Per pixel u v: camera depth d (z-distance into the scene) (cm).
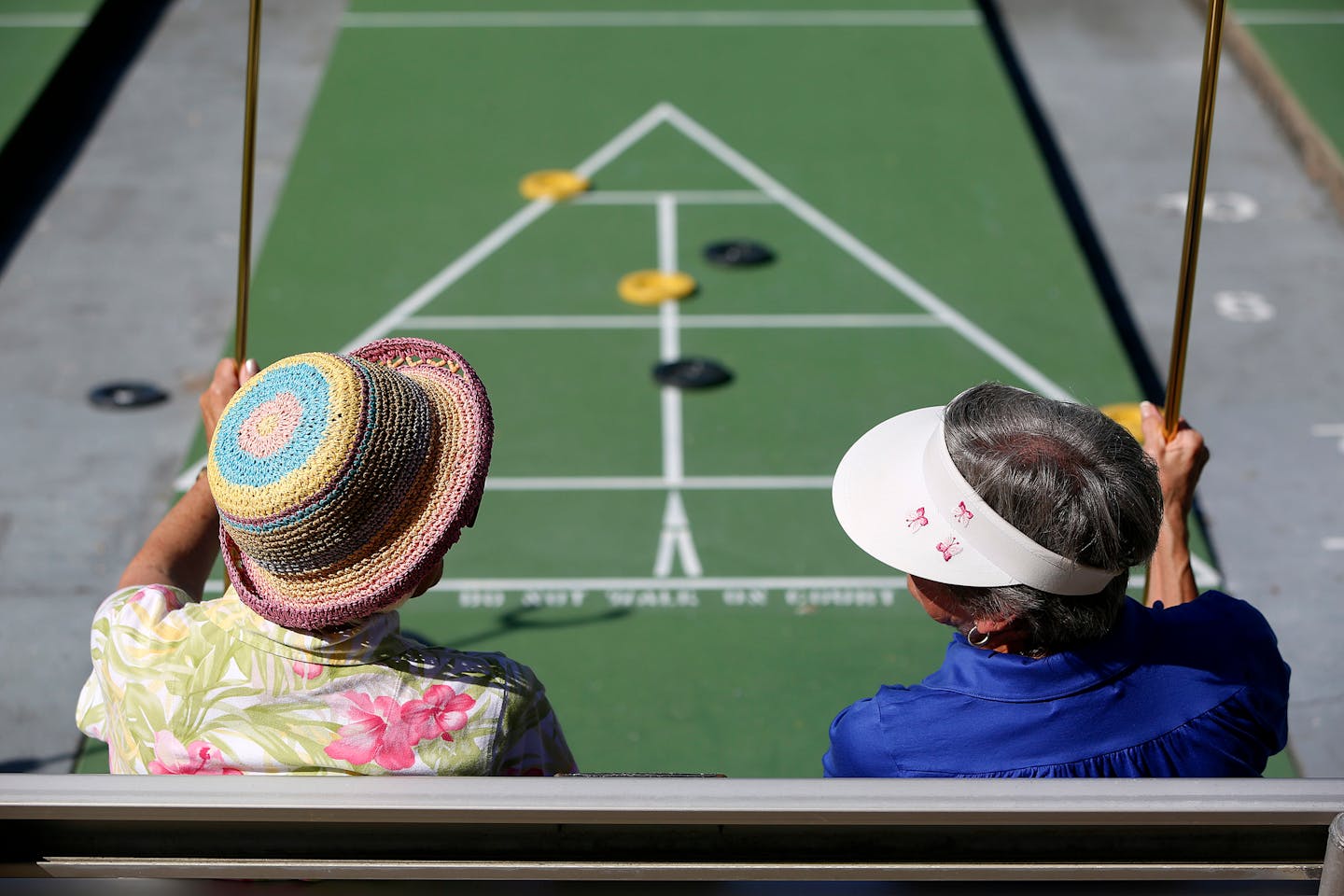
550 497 796
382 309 996
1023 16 1548
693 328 972
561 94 1318
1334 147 1209
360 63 1367
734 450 845
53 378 927
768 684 657
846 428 866
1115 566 206
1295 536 793
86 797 164
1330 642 707
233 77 1387
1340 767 617
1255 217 1162
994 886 169
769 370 926
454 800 164
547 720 228
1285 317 1021
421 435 199
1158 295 1053
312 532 193
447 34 1438
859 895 168
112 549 771
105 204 1157
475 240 1083
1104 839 167
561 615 704
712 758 614
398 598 203
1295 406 916
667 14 1491
